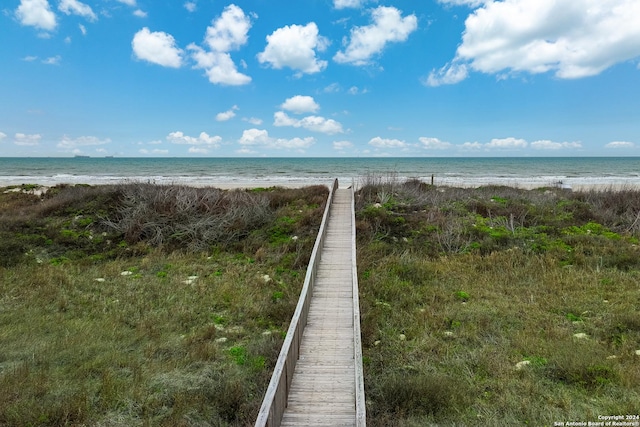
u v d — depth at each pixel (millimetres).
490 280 10695
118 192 18438
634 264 11430
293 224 16000
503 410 5508
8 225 15141
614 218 16250
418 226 15461
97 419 5391
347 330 7340
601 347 7012
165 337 7918
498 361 6691
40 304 9406
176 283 10984
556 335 7535
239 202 17609
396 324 8375
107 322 8445
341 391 5527
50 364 6781
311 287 8523
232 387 6035
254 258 13234
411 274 11164
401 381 5996
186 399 5785
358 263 11766
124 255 13539
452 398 5680
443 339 7680
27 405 5531
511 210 17109
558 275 10648
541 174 53469
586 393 5793
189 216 15977
